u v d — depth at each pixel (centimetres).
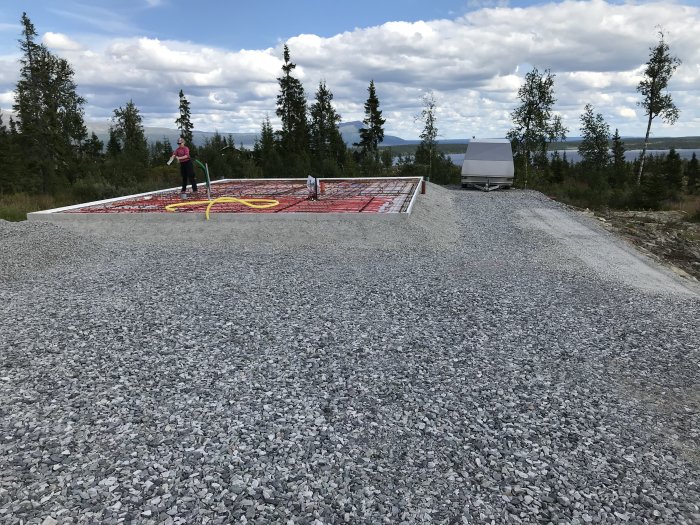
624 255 1264
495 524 361
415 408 513
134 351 637
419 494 390
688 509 381
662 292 948
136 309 793
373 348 655
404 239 1282
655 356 657
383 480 405
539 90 3222
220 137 4366
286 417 491
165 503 369
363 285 926
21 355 622
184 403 513
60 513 355
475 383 570
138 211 1536
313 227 1355
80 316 762
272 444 447
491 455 441
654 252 1396
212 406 508
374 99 5097
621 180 3722
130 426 470
